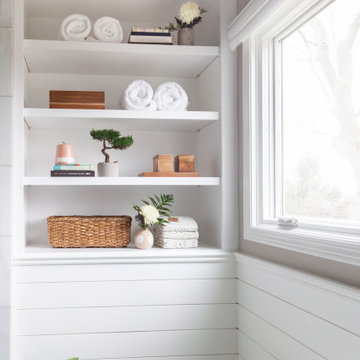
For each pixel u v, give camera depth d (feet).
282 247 5.77
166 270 7.19
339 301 4.45
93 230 7.50
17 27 7.11
